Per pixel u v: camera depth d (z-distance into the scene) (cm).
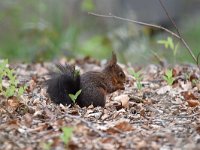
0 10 2183
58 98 1076
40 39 2036
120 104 1096
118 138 886
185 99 1150
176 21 2709
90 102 1089
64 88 1073
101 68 1538
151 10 2672
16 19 2169
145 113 1052
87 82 1096
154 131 933
